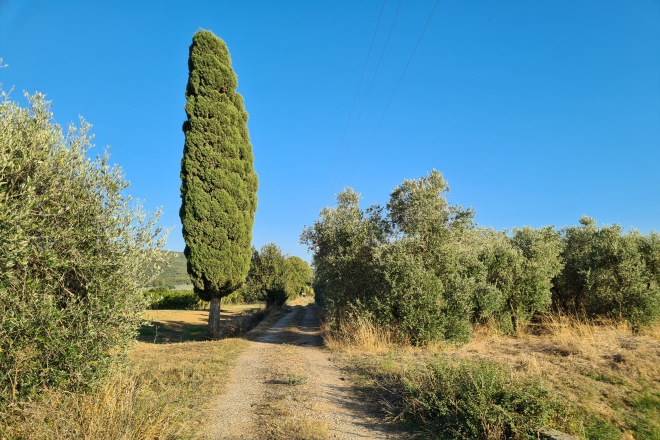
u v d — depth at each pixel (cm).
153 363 884
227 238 1798
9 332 414
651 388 661
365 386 705
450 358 880
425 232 1249
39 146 480
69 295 487
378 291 1224
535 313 1578
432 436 471
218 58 1939
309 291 10462
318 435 470
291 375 784
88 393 457
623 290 1326
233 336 1812
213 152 1820
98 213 514
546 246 1530
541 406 476
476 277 1315
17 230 388
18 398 417
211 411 568
